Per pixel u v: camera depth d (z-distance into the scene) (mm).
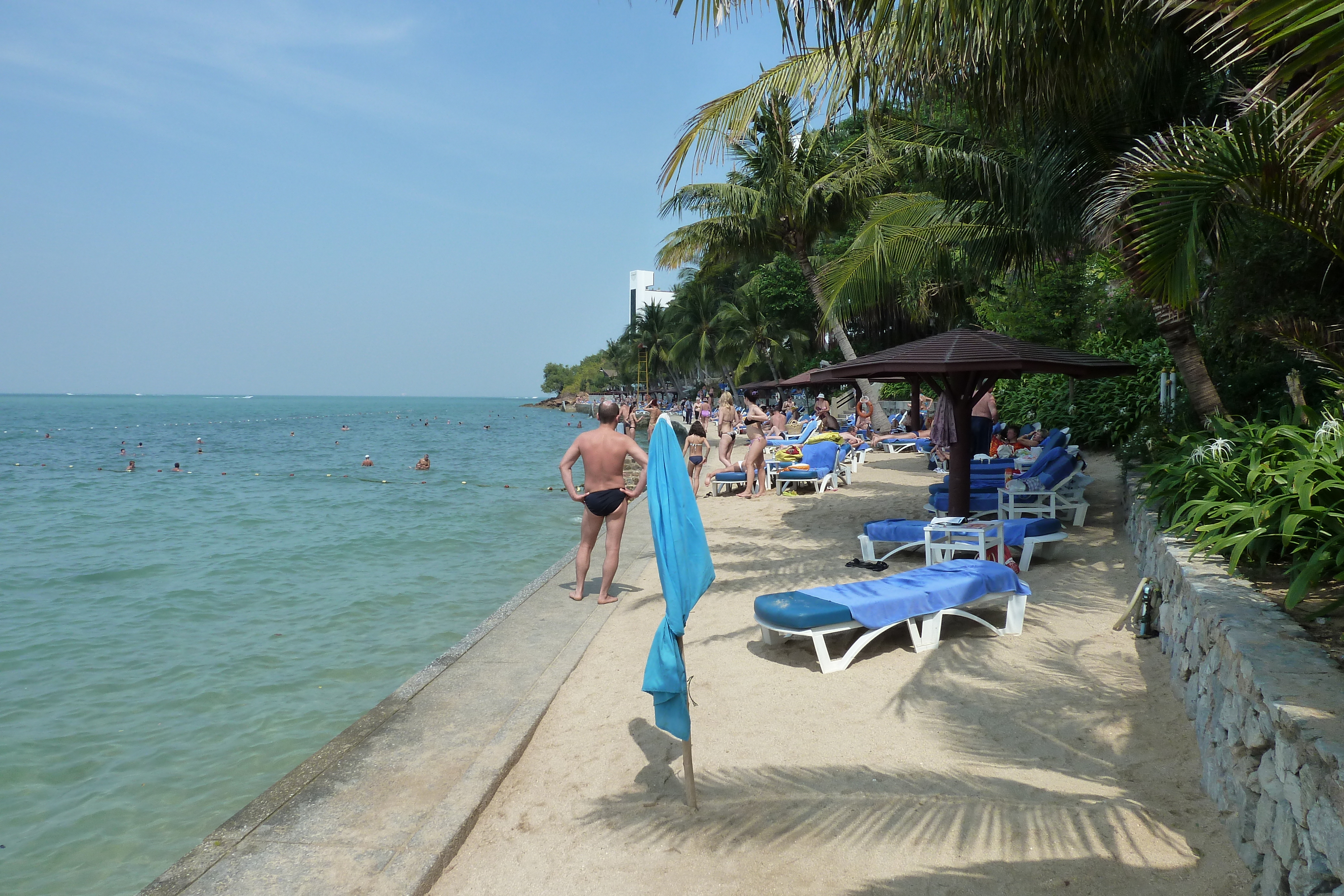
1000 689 4719
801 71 7613
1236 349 9375
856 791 3621
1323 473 4438
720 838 3309
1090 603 6289
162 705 5918
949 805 3438
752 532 10398
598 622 6465
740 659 5539
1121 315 15055
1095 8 5391
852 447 17078
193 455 37469
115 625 8125
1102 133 7902
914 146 10789
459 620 8133
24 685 6348
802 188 20969
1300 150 3832
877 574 7719
